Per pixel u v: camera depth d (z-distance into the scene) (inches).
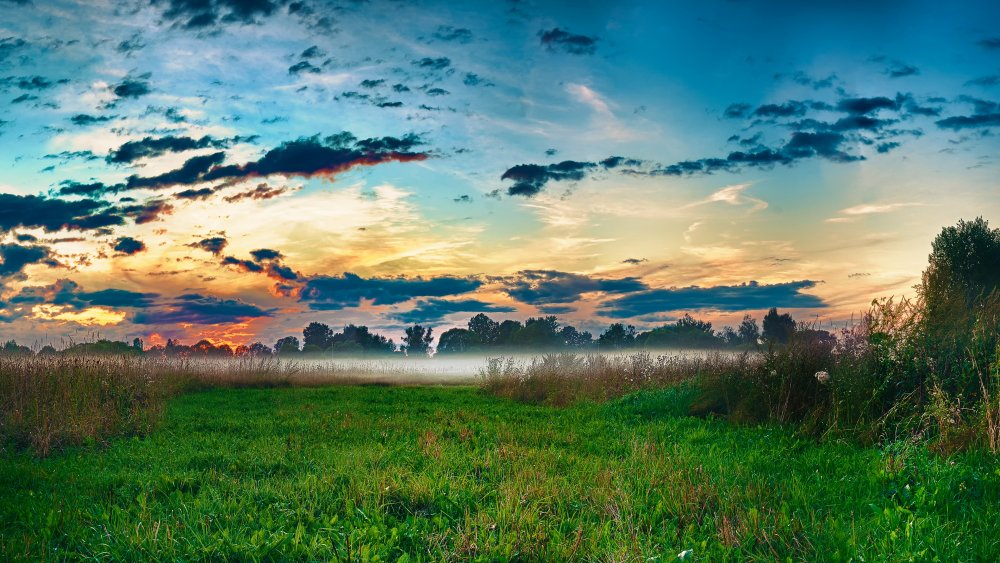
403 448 372.8
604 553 197.6
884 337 391.9
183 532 214.8
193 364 906.7
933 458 288.0
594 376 733.3
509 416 545.0
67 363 534.9
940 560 183.5
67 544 211.8
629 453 354.9
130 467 335.6
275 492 263.1
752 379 483.2
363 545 199.5
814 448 354.9
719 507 237.8
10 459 356.8
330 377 1078.4
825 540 203.5
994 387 325.4
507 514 226.4
